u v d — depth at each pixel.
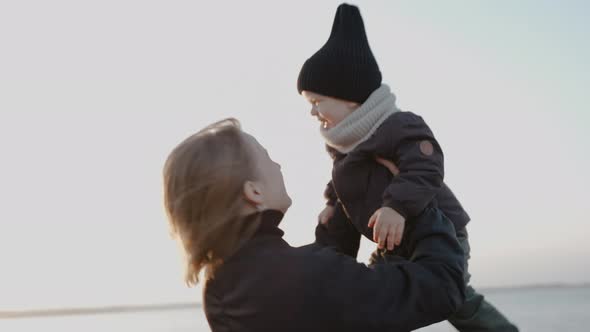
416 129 1.77
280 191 1.45
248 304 1.31
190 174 1.36
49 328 54.25
